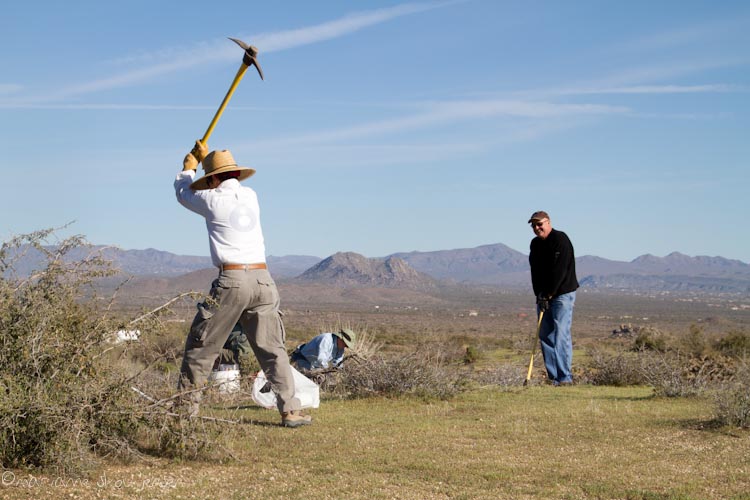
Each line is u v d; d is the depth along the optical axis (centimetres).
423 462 641
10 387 563
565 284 1295
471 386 1183
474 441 734
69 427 570
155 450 649
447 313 19225
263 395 882
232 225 716
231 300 712
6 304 598
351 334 1141
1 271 616
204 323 709
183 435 616
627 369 1417
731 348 2812
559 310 1304
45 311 605
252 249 723
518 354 2875
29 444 570
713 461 660
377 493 546
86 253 646
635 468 633
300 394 913
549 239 1294
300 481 577
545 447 711
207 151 780
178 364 877
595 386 1337
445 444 716
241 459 639
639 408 959
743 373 1241
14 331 595
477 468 626
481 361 2278
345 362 1123
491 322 13662
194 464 619
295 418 778
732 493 558
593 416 882
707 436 767
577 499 546
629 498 550
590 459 663
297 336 2966
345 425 804
